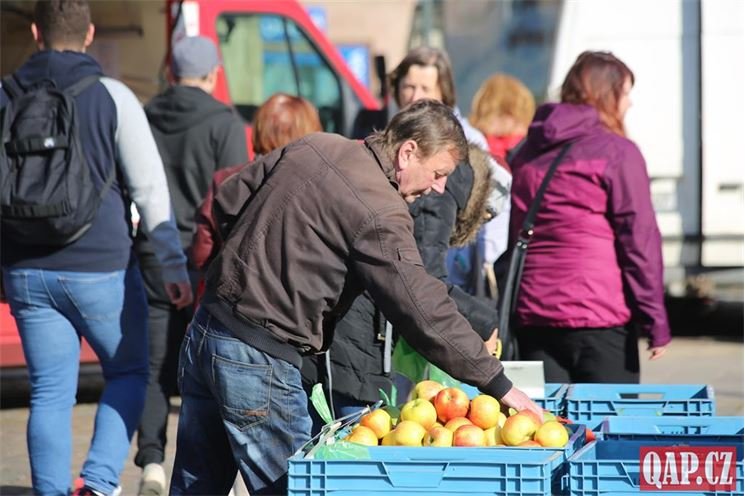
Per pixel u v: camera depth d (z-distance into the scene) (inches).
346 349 493.4
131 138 549.0
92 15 902.4
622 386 480.4
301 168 411.5
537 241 569.9
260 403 410.9
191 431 436.1
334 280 407.8
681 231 1170.6
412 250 403.9
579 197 560.4
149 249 655.1
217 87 935.0
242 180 425.7
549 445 394.6
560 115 569.9
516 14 1715.1
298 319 408.5
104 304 545.3
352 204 402.6
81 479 559.2
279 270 407.8
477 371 406.6
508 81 824.9
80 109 542.3
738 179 1165.7
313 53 991.0
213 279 418.9
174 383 655.8
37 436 542.0
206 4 934.4
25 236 531.2
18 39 907.4
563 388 486.9
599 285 559.2
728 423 433.7
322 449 378.3
